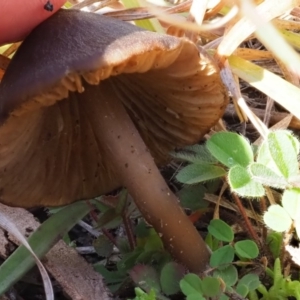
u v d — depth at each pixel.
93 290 0.07
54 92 0.05
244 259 0.07
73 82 0.05
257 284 0.06
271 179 0.06
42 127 0.07
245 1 0.05
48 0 0.06
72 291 0.07
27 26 0.06
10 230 0.07
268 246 0.07
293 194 0.06
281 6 0.07
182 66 0.06
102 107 0.07
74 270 0.07
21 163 0.07
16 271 0.07
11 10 0.06
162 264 0.07
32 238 0.07
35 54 0.06
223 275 0.06
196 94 0.07
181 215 0.07
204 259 0.07
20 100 0.05
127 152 0.07
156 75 0.07
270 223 0.06
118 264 0.07
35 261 0.07
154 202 0.07
